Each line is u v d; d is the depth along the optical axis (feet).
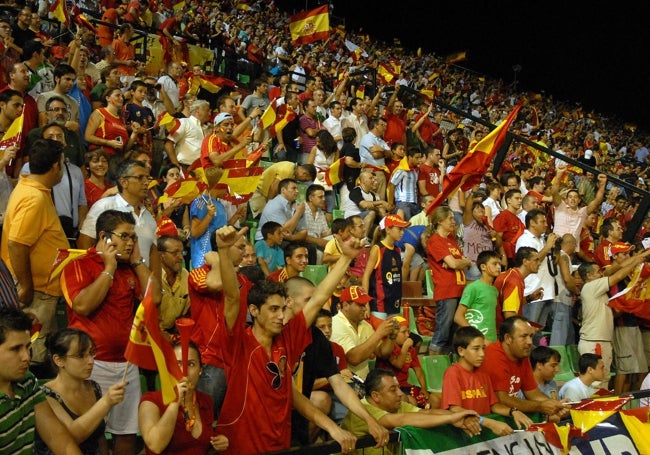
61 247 16.97
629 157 81.92
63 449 11.87
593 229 45.42
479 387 17.92
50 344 13.47
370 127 37.65
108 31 45.78
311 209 30.58
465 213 31.45
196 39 52.60
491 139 25.09
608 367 28.81
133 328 11.94
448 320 25.55
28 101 24.56
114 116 27.63
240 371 13.87
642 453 18.37
